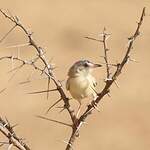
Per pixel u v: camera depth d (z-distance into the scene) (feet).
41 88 58.23
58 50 72.74
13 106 57.00
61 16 84.38
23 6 86.28
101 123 55.42
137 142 53.88
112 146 53.11
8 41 72.49
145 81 64.49
